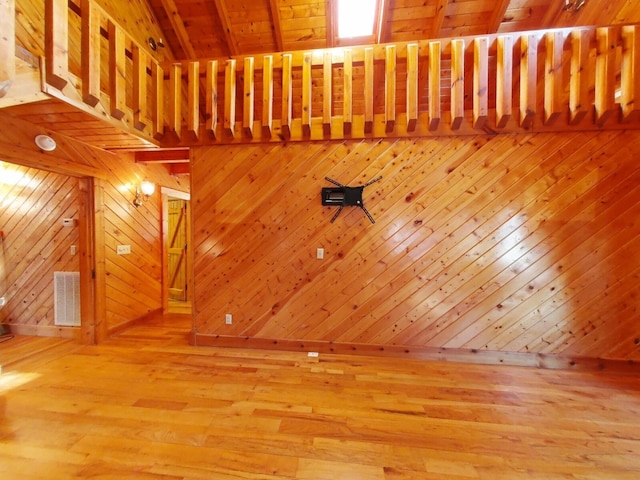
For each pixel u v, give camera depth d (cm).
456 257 283
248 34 376
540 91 338
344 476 147
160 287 444
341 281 297
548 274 271
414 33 354
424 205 285
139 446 166
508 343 278
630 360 261
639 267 258
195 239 313
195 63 292
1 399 212
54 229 346
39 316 355
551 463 158
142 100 273
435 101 266
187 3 356
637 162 256
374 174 290
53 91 189
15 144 240
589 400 217
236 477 146
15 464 153
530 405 211
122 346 317
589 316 266
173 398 215
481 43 258
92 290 324
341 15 350
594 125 259
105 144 305
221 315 313
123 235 370
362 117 285
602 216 263
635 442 174
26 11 226
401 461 158
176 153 381
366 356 293
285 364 273
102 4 295
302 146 298
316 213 299
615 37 245
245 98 289
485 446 170
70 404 206
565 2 305
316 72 377
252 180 304
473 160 278
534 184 271
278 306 306
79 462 154
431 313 287
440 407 208
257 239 306
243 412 199
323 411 201
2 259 358
